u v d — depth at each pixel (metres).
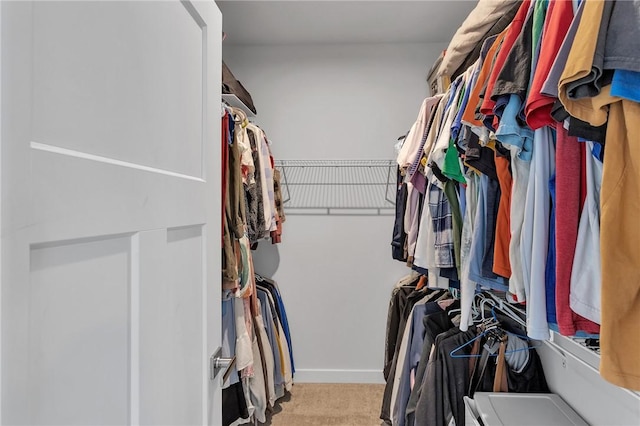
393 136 2.60
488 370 1.47
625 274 0.62
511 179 0.96
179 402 0.76
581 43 0.61
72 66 0.47
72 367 0.47
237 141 1.48
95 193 0.50
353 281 2.63
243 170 1.60
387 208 2.62
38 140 0.41
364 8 2.15
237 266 1.42
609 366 0.62
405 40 2.55
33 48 0.41
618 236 0.62
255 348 1.94
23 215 0.39
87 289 0.49
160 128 0.69
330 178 2.63
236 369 1.66
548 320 0.80
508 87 0.79
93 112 0.51
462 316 1.20
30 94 0.40
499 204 1.02
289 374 2.35
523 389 1.45
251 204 1.70
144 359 0.61
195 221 0.83
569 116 0.70
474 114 0.98
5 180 0.37
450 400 1.43
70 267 0.47
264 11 2.18
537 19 0.77
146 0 0.64
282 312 2.49
